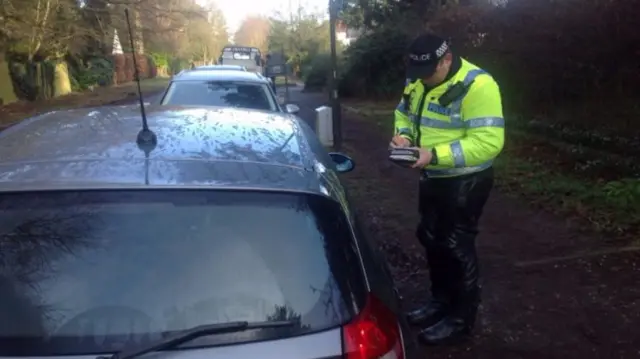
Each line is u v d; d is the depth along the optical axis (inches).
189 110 143.0
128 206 94.2
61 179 96.4
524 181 352.5
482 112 151.8
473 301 168.6
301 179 102.5
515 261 233.6
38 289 89.4
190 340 84.0
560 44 407.8
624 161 346.6
